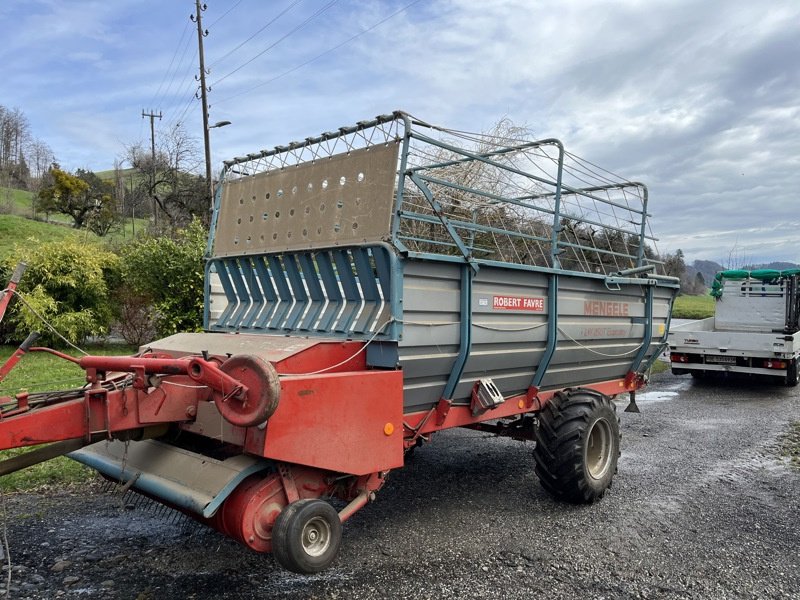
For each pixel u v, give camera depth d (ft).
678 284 23.29
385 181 13.20
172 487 11.22
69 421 10.52
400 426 12.92
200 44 82.17
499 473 20.43
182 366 10.48
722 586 12.69
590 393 18.11
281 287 15.71
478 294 14.74
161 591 11.96
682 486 19.39
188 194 103.14
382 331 12.89
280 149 15.99
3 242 95.50
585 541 14.89
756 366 38.34
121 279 47.42
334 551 11.19
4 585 11.94
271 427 10.57
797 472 21.04
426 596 12.01
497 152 18.12
